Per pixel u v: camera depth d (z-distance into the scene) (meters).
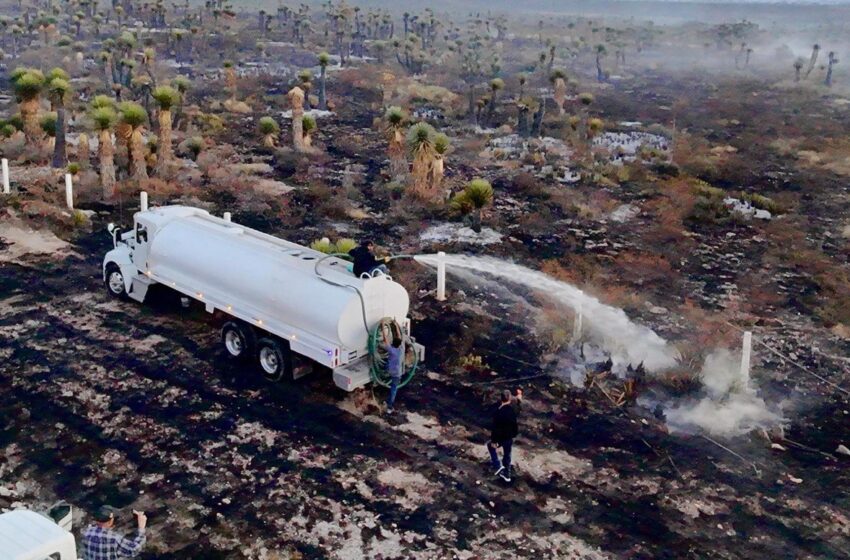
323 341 14.05
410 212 26.62
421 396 14.89
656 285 20.98
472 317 18.38
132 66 51.03
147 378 15.20
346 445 13.22
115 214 25.28
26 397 14.38
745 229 26.39
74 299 18.72
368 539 10.98
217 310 16.48
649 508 11.83
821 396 15.37
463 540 11.01
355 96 53.78
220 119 41.25
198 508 11.53
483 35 97.25
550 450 13.24
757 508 11.91
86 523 11.12
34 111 32.38
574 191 29.77
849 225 27.56
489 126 43.62
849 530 11.46
